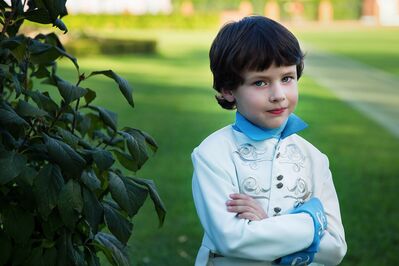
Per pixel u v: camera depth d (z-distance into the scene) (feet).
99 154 7.38
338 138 31.17
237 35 7.40
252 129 7.67
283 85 7.45
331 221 7.79
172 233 17.52
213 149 7.70
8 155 7.07
